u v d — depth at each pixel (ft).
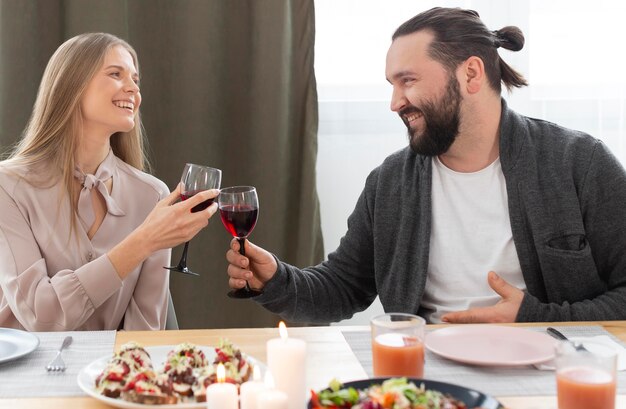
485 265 6.08
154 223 5.68
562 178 6.05
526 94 9.39
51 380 4.13
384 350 3.98
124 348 4.15
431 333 4.78
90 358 4.48
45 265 6.02
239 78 8.99
